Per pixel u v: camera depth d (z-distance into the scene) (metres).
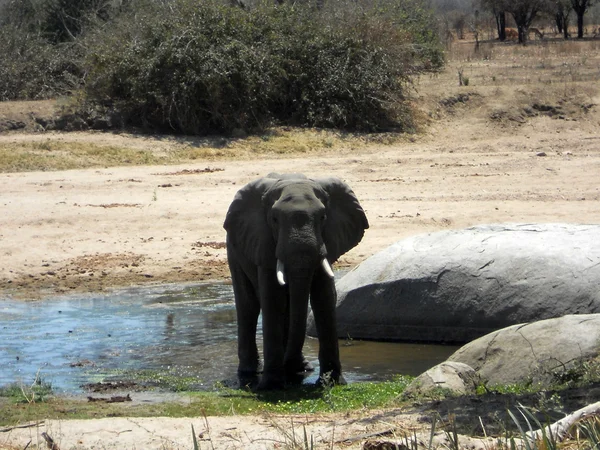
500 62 50.06
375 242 18.22
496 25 84.44
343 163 28.39
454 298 11.99
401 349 11.80
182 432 7.54
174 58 33.12
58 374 10.48
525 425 6.95
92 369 10.70
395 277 12.40
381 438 6.64
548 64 47.59
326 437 7.06
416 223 19.61
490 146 32.12
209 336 12.35
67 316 13.72
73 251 18.02
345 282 12.91
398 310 12.32
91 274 16.58
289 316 10.02
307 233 9.08
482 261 12.02
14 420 8.23
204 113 33.19
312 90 34.97
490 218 19.94
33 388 9.66
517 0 68.06
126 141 30.94
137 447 7.10
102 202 22.02
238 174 26.17
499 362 9.07
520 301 11.57
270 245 9.60
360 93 34.66
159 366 10.84
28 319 13.55
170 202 21.95
